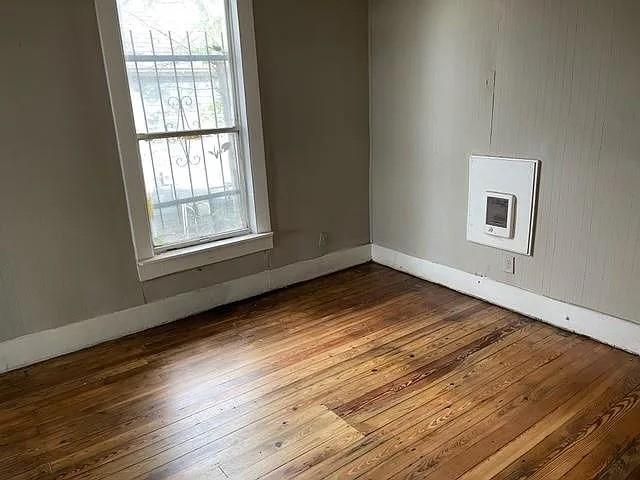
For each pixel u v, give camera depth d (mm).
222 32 3066
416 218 3625
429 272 3631
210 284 3289
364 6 3566
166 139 2992
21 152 2539
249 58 3121
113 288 2936
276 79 3277
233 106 3203
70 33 2555
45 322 2758
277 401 2311
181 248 3168
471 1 2912
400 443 2002
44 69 2523
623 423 2053
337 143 3688
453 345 2727
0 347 2643
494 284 3184
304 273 3736
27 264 2652
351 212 3904
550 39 2580
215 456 1981
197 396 2375
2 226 2549
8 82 2447
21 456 2031
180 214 3143
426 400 2264
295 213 3588
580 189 2613
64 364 2719
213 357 2719
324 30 3424
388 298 3385
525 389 2309
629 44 2297
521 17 2684
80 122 2666
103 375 2590
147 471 1920
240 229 3406
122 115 2762
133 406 2320
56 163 2641
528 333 2820
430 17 3168
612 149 2449
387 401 2271
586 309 2717
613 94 2395
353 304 3314
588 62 2455
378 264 4023
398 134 3604
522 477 1801
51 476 1917
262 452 1990
